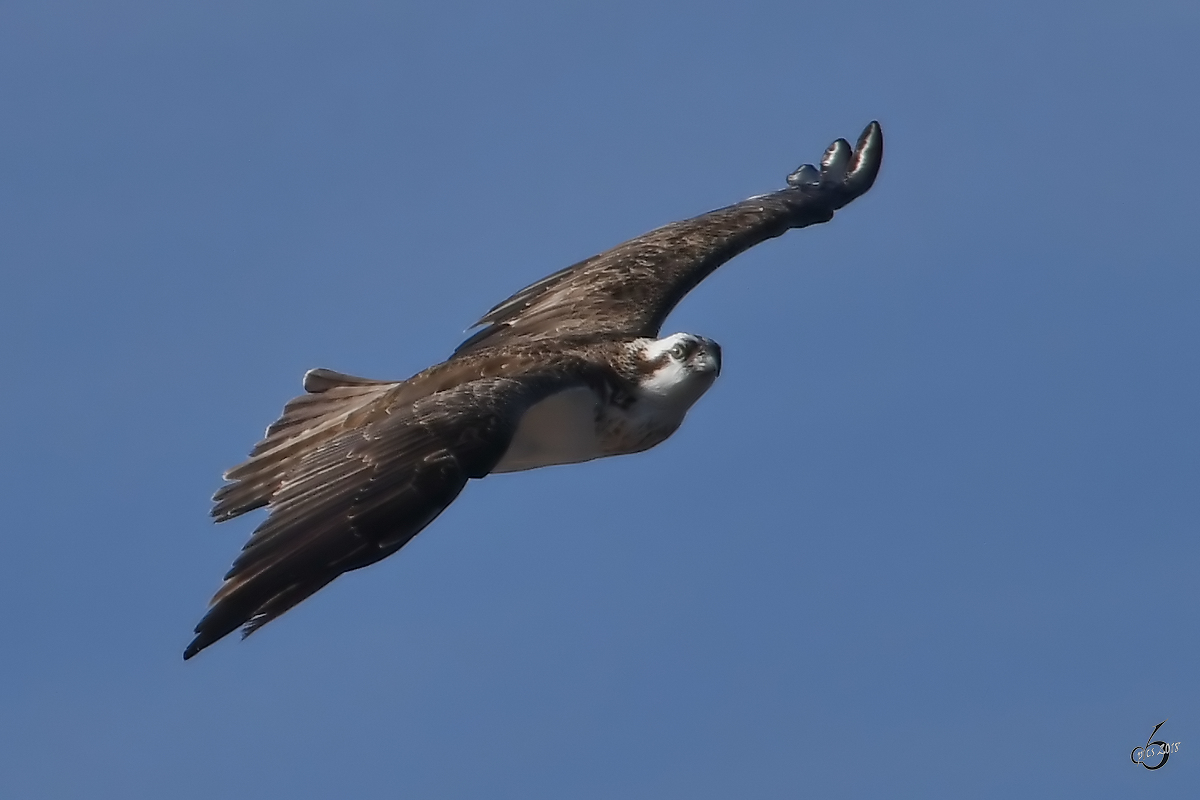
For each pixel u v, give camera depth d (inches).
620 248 717.3
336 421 562.6
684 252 711.7
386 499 499.2
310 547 487.2
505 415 534.3
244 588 476.7
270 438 570.6
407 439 516.4
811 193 763.4
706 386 630.5
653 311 679.1
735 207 749.9
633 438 622.8
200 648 461.1
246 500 546.6
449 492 504.7
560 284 699.4
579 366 601.3
